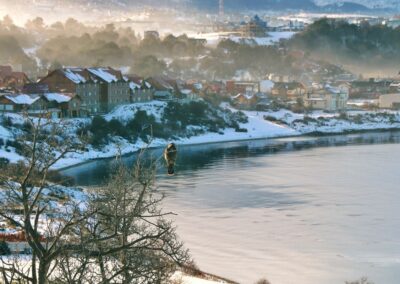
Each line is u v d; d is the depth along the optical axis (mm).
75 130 177000
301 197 118750
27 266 53656
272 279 75562
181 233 93625
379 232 94562
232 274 76750
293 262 81625
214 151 188375
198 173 145750
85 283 41500
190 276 68062
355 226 97750
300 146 199625
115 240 40188
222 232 94625
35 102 182750
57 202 85750
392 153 180000
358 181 134875
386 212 106438
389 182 133500
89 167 155375
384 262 81562
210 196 119438
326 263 81438
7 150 152125
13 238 63750
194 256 83250
